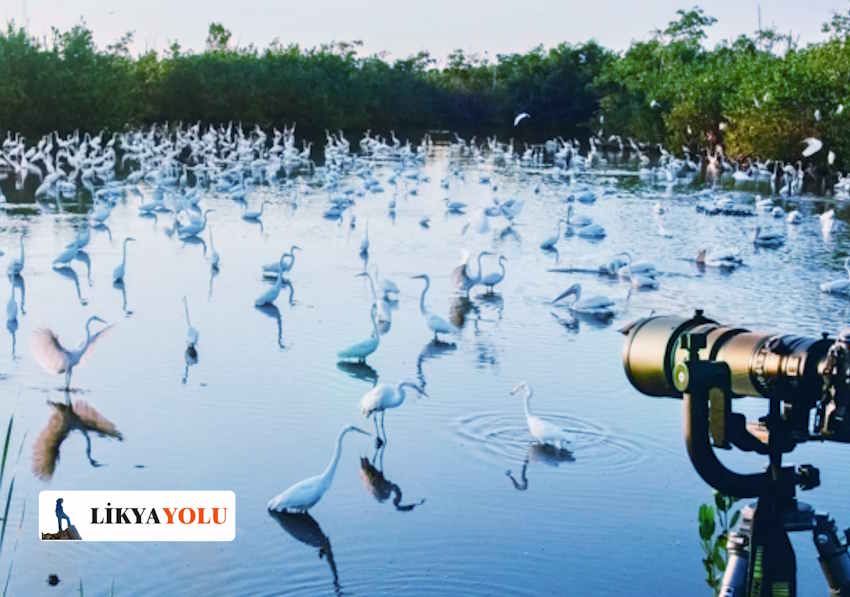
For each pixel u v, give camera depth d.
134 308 24.89
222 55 95.62
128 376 19.36
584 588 12.01
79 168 57.03
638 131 83.88
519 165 68.56
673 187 56.19
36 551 12.68
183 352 21.02
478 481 14.84
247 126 91.38
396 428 16.88
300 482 13.95
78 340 21.94
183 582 11.96
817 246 36.25
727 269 31.56
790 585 4.87
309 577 12.15
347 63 102.38
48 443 16.00
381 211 43.81
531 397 18.53
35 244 33.47
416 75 106.75
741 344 4.77
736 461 15.73
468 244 35.47
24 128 72.12
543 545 12.98
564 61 104.56
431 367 20.36
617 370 20.33
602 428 16.98
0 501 13.98
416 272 30.22
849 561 4.92
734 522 7.77
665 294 27.75
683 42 89.00
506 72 108.88
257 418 17.22
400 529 13.34
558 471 15.20
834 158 54.03
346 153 70.31
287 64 96.00
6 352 20.92
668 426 17.09
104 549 12.74
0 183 52.38
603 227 38.72
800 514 4.91
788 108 60.88
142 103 87.81
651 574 12.35
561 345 22.25
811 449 16.61
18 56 71.56
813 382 4.54
